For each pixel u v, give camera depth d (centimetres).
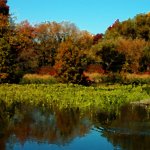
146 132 2180
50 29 8538
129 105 3397
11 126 2336
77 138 2056
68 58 5200
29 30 8231
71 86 4703
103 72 6538
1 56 5169
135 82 5769
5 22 5678
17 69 5444
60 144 1936
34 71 6456
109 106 3294
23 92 4022
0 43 5209
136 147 1872
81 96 3722
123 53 7275
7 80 5209
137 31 9219
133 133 2152
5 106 3166
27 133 2152
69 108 3134
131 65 7219
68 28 8812
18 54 5781
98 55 7156
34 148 1855
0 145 1892
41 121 2512
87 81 5316
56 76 5309
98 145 1917
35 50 7812
